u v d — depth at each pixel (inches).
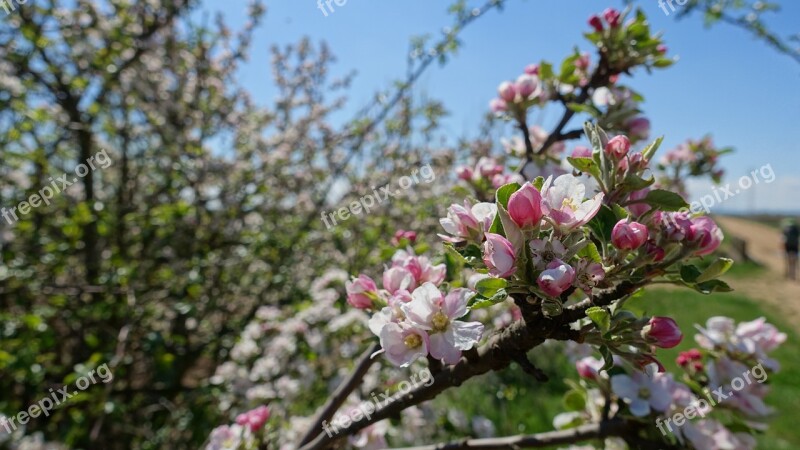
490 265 36.0
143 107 195.8
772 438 187.8
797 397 223.3
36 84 169.9
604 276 39.0
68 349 173.0
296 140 264.1
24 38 164.1
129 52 191.2
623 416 62.8
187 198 202.5
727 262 37.2
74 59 174.1
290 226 220.4
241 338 153.5
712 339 70.4
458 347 39.3
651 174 43.1
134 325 142.1
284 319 159.5
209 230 193.5
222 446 71.3
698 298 341.4
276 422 85.7
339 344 135.2
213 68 231.1
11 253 143.7
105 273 161.3
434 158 230.5
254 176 227.6
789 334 342.3
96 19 176.1
